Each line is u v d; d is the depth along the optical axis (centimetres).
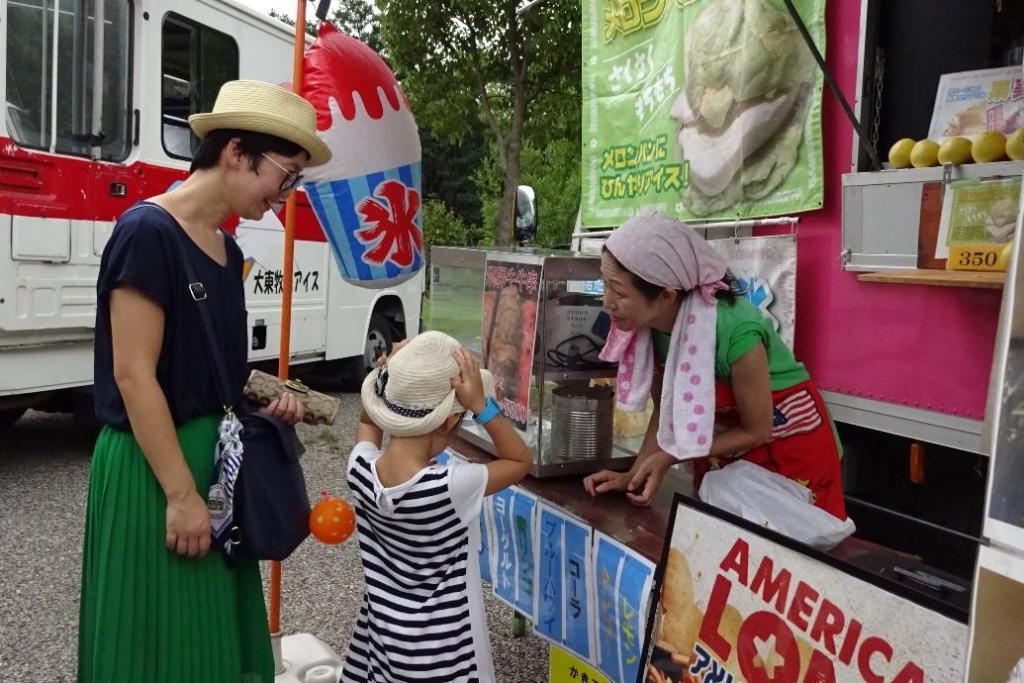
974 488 230
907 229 217
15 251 442
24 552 397
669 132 295
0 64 430
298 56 252
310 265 679
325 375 796
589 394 240
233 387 197
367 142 255
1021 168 192
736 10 260
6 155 436
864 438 253
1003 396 100
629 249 190
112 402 186
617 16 321
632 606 185
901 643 125
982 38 240
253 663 212
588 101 340
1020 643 96
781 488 189
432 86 1002
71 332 483
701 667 157
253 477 192
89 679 193
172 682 189
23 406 486
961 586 148
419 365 182
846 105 223
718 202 275
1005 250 192
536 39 934
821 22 239
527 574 232
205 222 192
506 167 1009
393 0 955
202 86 568
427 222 1641
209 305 188
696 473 225
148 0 510
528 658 306
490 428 191
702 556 159
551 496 223
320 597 363
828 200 243
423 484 178
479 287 267
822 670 136
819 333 247
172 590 188
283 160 189
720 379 203
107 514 184
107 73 491
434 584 184
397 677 183
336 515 202
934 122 233
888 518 235
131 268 174
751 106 257
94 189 485
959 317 208
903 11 235
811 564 139
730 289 198
